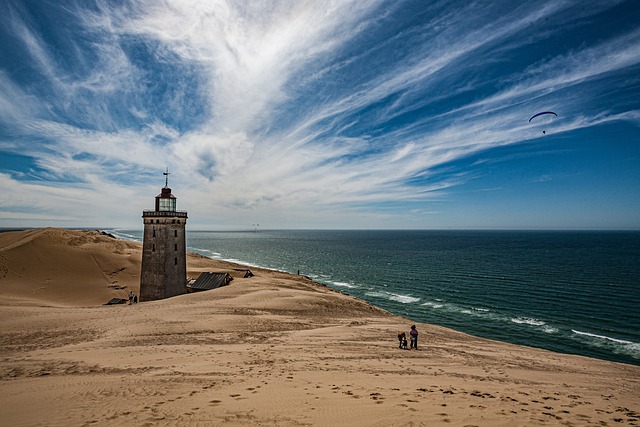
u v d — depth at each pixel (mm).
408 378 15547
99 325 28516
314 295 46875
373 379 14984
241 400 11539
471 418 9594
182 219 47750
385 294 67312
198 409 10664
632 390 17672
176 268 47094
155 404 11227
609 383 19422
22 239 61625
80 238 64062
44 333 25938
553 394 13992
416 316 50844
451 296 64812
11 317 30500
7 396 12508
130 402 11461
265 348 22438
